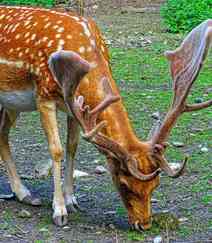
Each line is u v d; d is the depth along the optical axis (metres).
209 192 11.02
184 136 14.05
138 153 8.85
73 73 8.59
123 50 22.42
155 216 9.55
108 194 10.96
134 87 17.95
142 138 13.94
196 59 8.98
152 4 31.95
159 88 17.84
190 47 9.11
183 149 13.31
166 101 16.66
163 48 22.62
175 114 8.96
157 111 15.87
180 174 8.69
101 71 9.38
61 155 9.72
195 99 16.62
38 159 12.90
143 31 25.78
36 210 10.35
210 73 19.16
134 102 16.59
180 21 25.48
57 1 29.41
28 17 9.93
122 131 8.98
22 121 15.30
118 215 10.05
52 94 9.59
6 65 9.94
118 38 24.47
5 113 10.69
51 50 9.53
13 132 14.56
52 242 9.20
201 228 9.62
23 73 9.83
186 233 9.42
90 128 8.85
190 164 12.41
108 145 8.84
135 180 8.92
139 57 21.33
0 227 9.73
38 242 9.21
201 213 10.16
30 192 10.98
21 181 11.43
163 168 8.79
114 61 20.78
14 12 10.12
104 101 8.84
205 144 13.59
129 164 8.80
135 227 9.20
